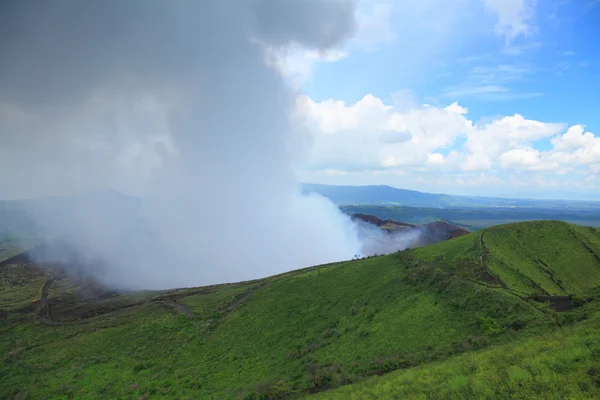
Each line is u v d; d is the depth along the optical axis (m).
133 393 56.19
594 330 24.98
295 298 86.19
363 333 53.75
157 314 107.00
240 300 100.38
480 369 23.91
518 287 52.41
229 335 76.94
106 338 91.31
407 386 25.53
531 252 64.94
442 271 65.00
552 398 16.17
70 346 88.12
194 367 64.56
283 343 63.88
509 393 17.98
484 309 46.62
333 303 74.25
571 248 63.56
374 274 82.12
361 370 41.28
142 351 79.00
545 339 27.80
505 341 36.62
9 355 85.25
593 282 52.34
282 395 41.28
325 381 41.88
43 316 131.75
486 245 69.69
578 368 18.67
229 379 54.88
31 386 65.50
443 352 39.03
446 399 20.00
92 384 62.81
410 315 53.47
